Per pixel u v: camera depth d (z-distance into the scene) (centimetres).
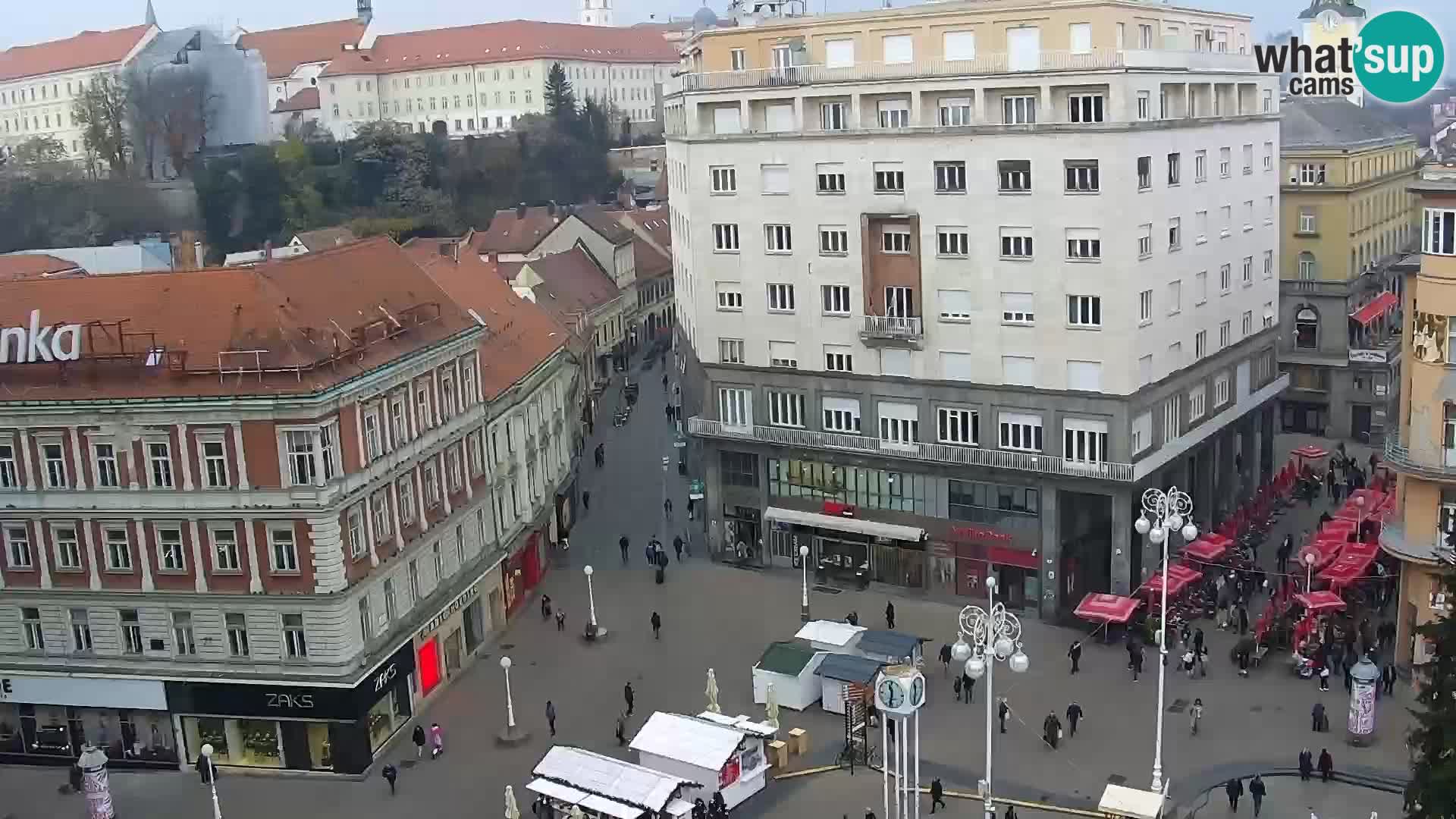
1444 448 6091
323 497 5753
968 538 7688
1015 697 6500
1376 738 5844
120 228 19675
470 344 7300
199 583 5975
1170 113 7431
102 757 5553
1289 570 7812
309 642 5903
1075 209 6988
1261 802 5269
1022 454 7369
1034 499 7412
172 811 5759
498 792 5812
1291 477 9400
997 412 7488
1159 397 7400
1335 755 5719
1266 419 9281
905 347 7706
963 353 7531
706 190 8250
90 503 5997
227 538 5931
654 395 14312
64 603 6147
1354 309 10938
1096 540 7562
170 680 6056
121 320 6059
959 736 6128
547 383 9156
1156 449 7444
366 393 6084
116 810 5800
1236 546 8112
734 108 8138
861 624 7512
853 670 6275
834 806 5556
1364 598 7281
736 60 8212
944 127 7312
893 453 7781
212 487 5853
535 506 8550
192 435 5825
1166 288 7388
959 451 7550
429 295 7238
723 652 7238
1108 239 6925
